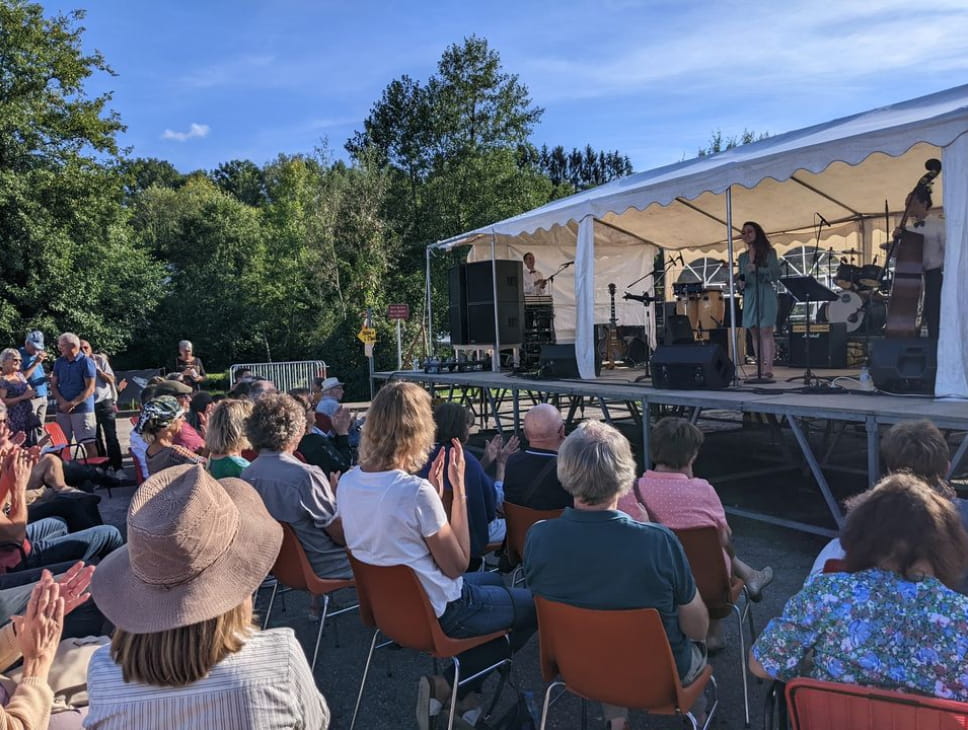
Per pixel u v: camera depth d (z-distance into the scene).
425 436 2.64
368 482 2.55
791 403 4.80
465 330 10.22
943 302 4.55
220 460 3.57
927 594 1.66
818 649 1.74
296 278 23.38
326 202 22.50
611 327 9.99
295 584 3.24
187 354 9.66
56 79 18.41
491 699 3.08
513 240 11.23
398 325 12.70
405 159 23.48
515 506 3.37
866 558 1.72
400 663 3.46
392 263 22.38
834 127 6.53
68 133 18.30
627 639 2.08
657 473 3.00
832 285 10.73
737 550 4.88
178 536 1.30
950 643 1.60
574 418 11.05
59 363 7.49
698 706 2.62
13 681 1.87
